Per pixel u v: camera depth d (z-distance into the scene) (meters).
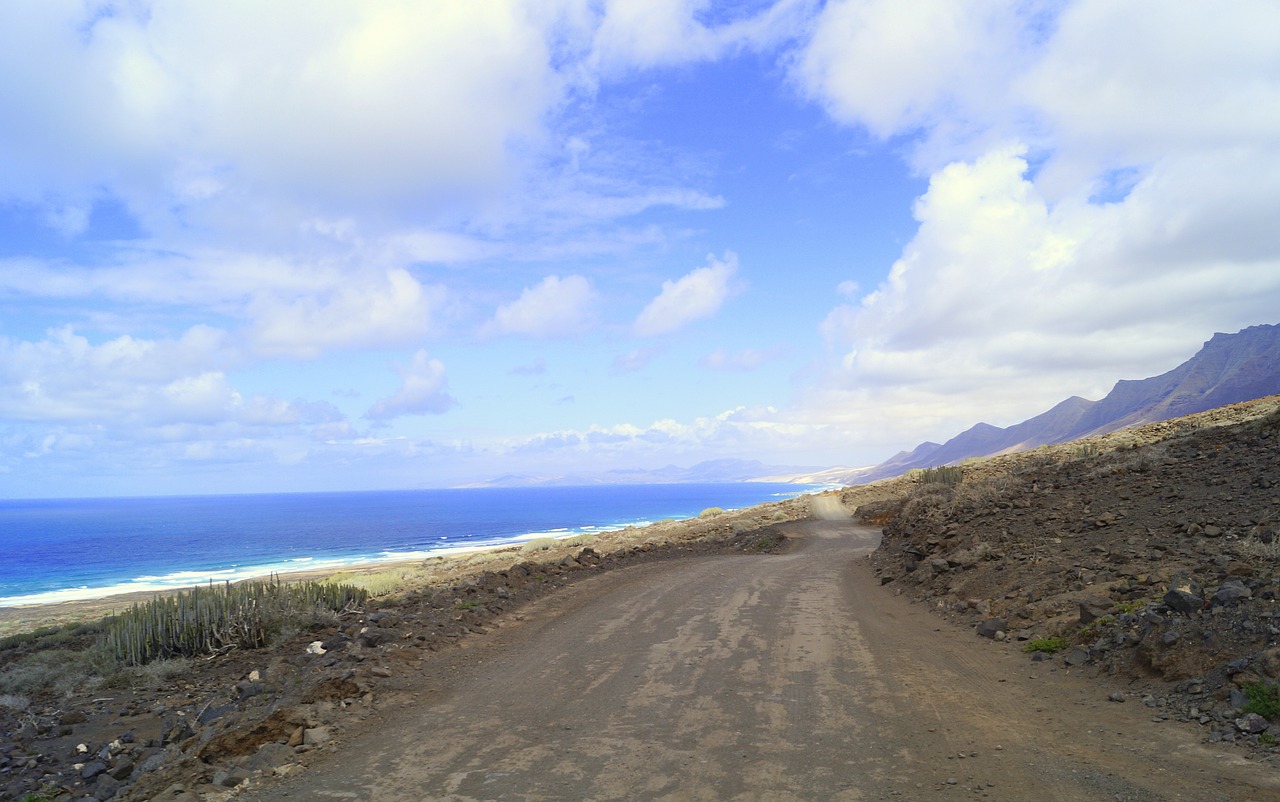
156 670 11.41
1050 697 7.21
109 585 59.12
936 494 22.03
